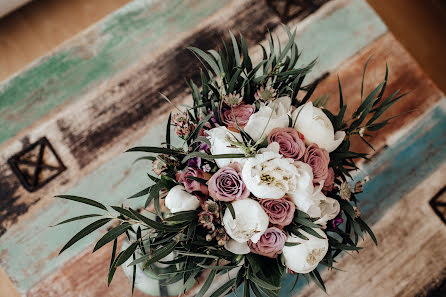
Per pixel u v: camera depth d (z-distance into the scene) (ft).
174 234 2.43
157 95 3.54
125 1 5.28
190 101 3.54
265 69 2.60
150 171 3.41
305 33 3.67
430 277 3.34
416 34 5.35
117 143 3.46
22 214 3.33
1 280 4.31
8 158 3.42
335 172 2.61
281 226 2.32
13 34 5.14
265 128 2.25
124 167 3.42
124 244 3.17
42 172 3.40
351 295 3.30
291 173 2.18
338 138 2.48
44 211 3.34
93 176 3.40
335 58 3.63
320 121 2.32
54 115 3.50
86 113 3.51
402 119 3.55
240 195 2.26
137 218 2.30
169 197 2.37
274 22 3.68
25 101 3.52
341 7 3.72
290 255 2.35
